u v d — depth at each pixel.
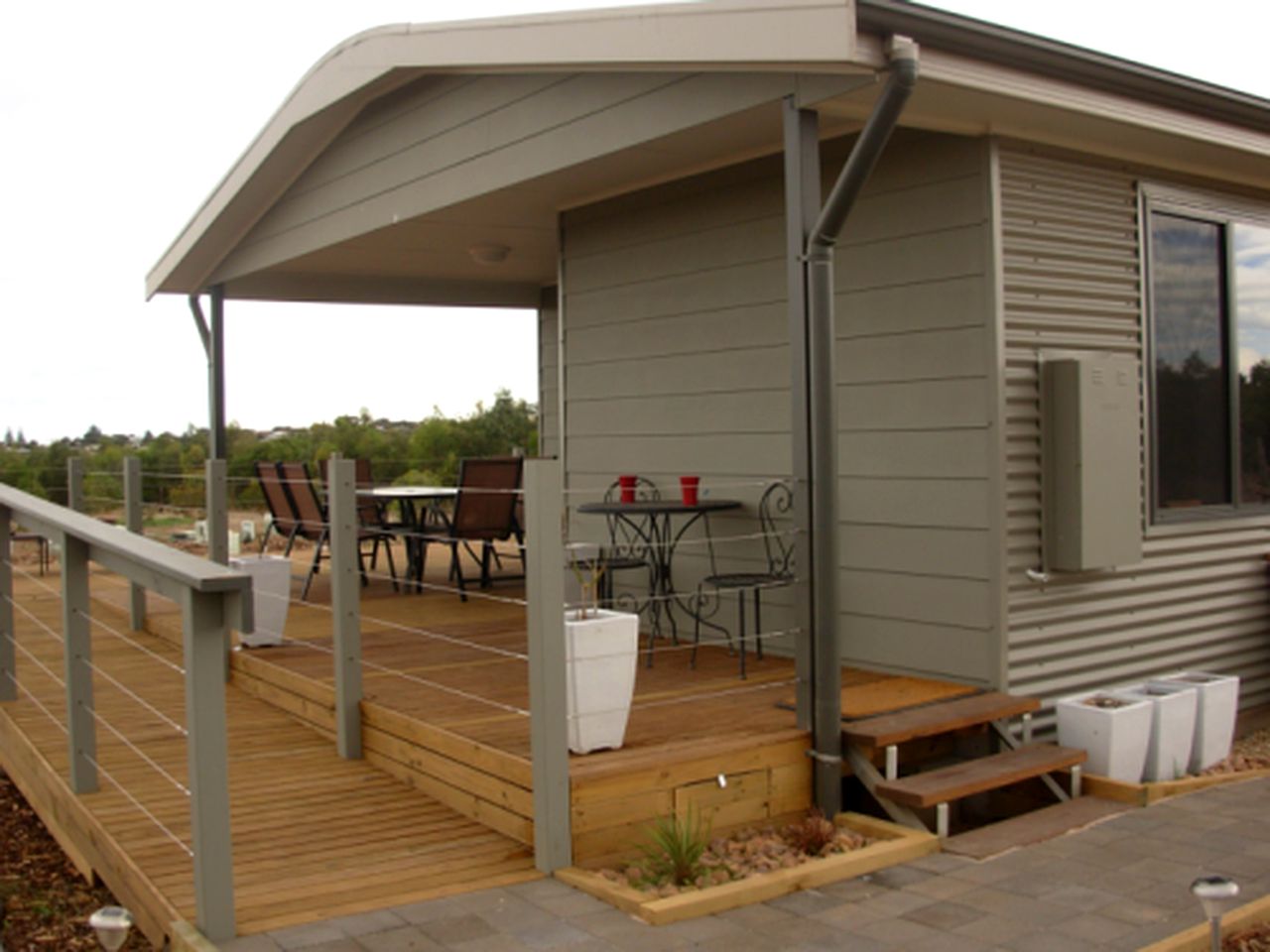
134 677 6.20
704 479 5.89
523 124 5.40
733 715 4.40
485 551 7.89
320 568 9.99
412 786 4.44
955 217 4.75
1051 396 4.86
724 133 4.82
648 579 6.27
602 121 4.95
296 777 4.56
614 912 3.23
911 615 4.96
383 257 7.88
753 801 3.97
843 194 3.80
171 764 4.69
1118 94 4.55
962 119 4.52
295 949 2.95
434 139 6.02
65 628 4.26
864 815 4.07
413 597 7.98
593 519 6.57
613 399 6.41
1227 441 6.00
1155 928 3.13
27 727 5.21
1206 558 5.81
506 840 3.84
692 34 4.07
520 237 7.24
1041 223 4.91
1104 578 5.20
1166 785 4.47
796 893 3.43
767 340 5.54
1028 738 4.68
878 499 5.07
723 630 5.62
